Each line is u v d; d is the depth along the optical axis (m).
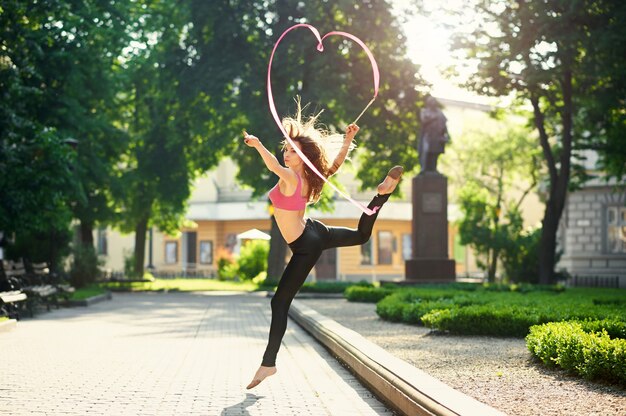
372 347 9.94
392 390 7.37
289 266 7.51
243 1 37.31
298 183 7.36
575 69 28.48
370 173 39.53
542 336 9.57
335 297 30.48
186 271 66.31
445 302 17.44
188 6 37.81
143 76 42.28
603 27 27.33
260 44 37.81
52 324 18.58
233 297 34.50
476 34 30.42
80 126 31.03
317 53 36.62
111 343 13.99
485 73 30.11
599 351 8.27
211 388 8.82
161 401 7.95
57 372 10.13
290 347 13.26
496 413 5.66
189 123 40.38
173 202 43.47
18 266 24.11
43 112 29.80
